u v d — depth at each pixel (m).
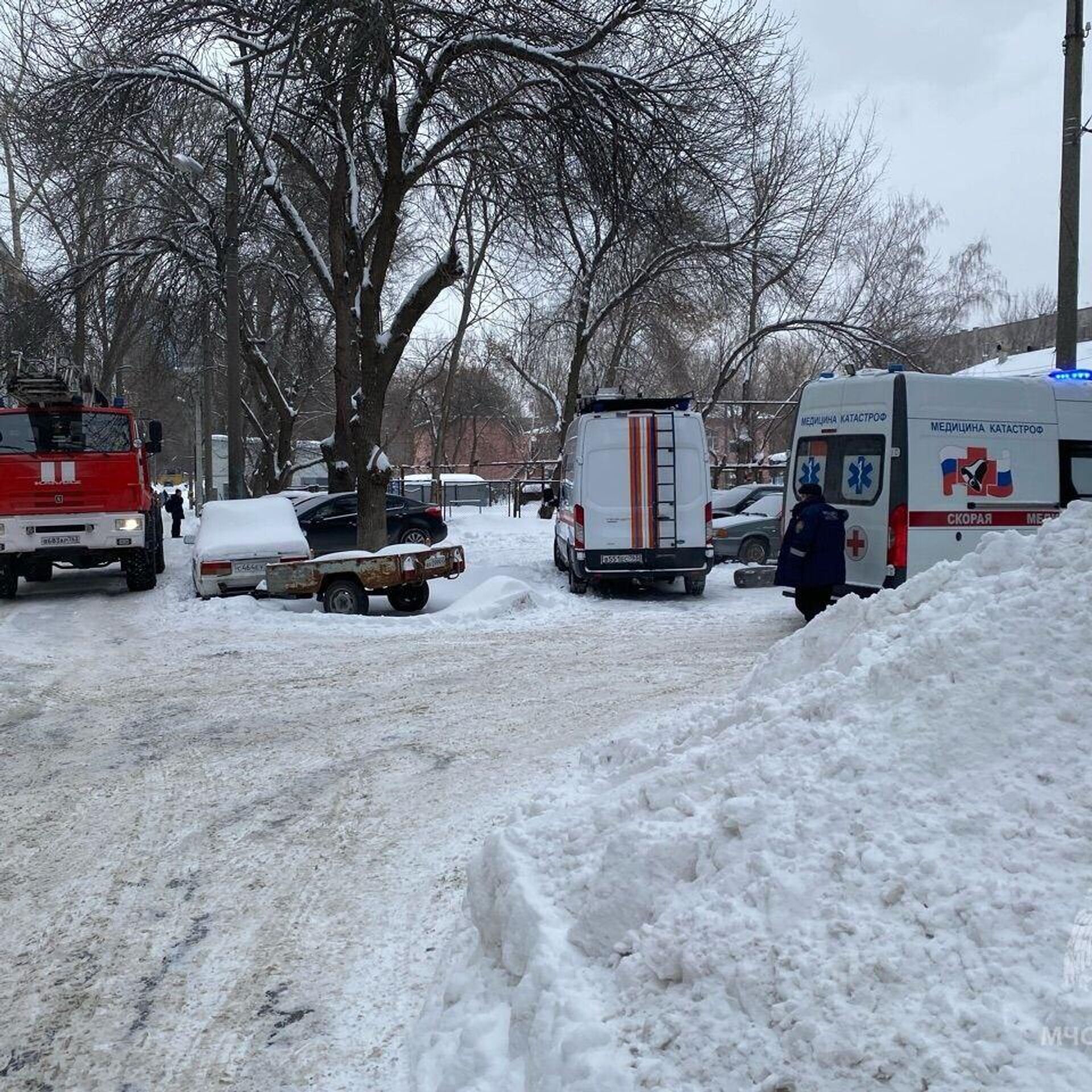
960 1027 2.26
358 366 21.73
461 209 18.44
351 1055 3.39
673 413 15.13
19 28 17.44
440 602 15.68
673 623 12.82
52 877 4.96
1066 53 14.40
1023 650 3.22
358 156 20.08
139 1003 3.77
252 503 16.52
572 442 16.95
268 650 11.25
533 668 9.99
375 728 7.77
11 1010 3.74
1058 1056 2.12
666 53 15.99
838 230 27.25
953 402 11.16
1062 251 14.62
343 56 14.60
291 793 6.23
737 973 2.61
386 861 5.11
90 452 16.31
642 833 3.23
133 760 6.97
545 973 3.06
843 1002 2.41
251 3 15.68
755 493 20.34
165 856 5.22
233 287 20.48
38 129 17.17
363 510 17.62
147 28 15.60
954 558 11.10
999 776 2.88
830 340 27.69
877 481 11.14
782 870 2.84
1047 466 11.60
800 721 3.56
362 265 19.62
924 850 2.73
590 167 15.73
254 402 39.75
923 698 3.27
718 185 16.81
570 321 29.09
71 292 23.59
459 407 57.94
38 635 12.79
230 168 20.16
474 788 6.23
